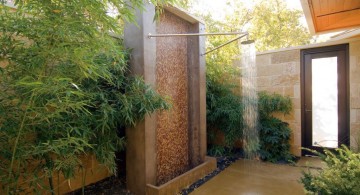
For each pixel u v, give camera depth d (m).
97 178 2.90
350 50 3.79
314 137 4.22
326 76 4.09
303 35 8.92
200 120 3.54
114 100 2.32
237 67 4.62
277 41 8.84
